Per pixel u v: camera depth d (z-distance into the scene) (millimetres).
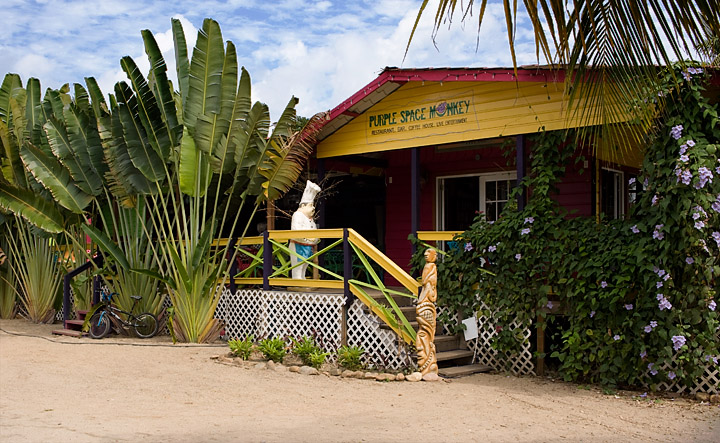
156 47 10164
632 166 10828
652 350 7430
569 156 8453
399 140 10562
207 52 9969
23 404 6570
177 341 10711
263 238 10492
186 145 10070
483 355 8984
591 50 5844
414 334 8414
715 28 5270
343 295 9164
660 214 7230
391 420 6121
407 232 13273
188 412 6324
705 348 7184
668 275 7195
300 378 8102
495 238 8656
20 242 14430
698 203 6992
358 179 14648
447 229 12805
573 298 8078
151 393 7195
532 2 4555
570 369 8086
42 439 5160
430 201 12969
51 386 7480
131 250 11281
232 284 11000
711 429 6039
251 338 9672
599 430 5953
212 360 9164
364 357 8875
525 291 8438
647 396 7383
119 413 6223
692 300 7145
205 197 10398
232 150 10359
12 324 13500
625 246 7633
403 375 8148
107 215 11773
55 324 13602
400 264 13328
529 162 10195
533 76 8609
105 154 10375
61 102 12398
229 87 10086
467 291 9070
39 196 11352
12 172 12391
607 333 7816
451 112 9922
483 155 12102
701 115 7156
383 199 14125
